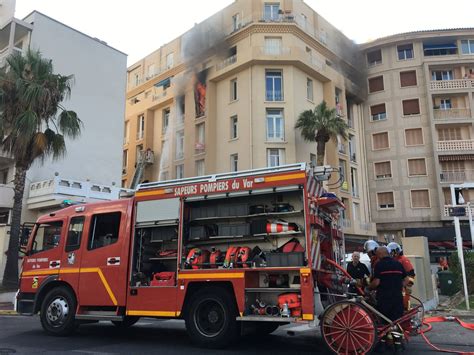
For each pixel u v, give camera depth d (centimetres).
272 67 3127
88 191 2444
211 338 768
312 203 779
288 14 3259
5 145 1919
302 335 935
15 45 2931
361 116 3966
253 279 777
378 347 754
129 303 854
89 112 2967
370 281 768
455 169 3609
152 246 900
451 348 779
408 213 3631
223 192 832
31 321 1212
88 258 916
